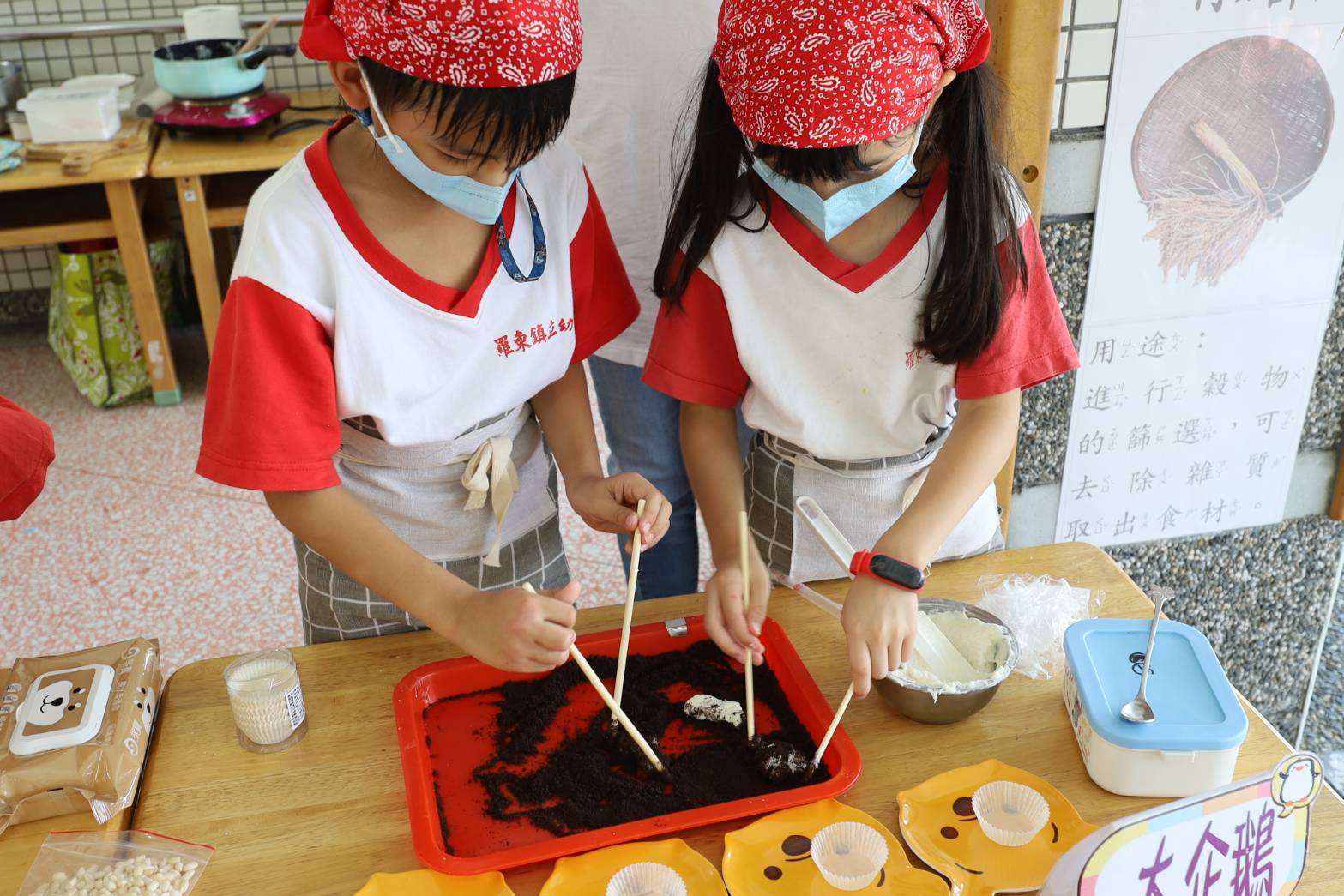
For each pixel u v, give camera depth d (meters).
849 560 1.05
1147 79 1.37
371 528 1.01
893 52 0.89
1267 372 1.59
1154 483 1.65
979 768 0.93
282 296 0.95
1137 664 0.97
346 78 0.89
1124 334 1.53
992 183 1.04
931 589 1.18
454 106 0.82
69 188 3.22
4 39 3.34
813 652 1.10
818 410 1.17
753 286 1.13
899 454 1.20
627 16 1.43
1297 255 1.51
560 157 1.13
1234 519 1.71
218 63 2.95
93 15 3.38
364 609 1.20
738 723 1.01
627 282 1.24
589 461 1.19
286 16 3.38
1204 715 0.90
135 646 1.04
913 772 0.94
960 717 0.99
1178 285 1.50
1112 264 1.47
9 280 3.67
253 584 2.46
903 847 0.87
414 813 0.89
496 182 0.91
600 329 1.21
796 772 0.93
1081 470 1.62
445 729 1.01
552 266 1.10
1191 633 1.00
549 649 0.91
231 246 3.71
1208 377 1.58
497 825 0.90
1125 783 0.91
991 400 1.12
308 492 1.00
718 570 1.09
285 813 0.91
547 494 1.29
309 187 0.97
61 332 3.29
